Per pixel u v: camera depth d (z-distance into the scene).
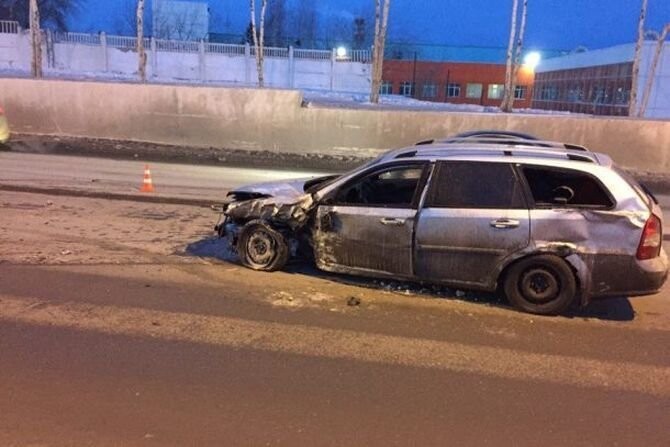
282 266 6.99
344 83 43.34
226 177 13.93
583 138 16.03
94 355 4.68
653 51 30.36
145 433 3.62
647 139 15.88
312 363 4.69
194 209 10.36
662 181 14.91
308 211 6.67
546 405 4.17
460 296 6.38
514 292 6.01
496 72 55.72
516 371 4.70
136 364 4.55
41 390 4.10
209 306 5.82
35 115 18.23
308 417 3.88
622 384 4.53
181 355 4.74
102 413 3.83
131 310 5.63
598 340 5.41
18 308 5.56
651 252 5.76
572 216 5.81
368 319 5.67
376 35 24.86
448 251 6.09
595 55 38.41
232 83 39.84
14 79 18.17
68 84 18.00
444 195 6.13
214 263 7.21
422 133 16.78
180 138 17.81
